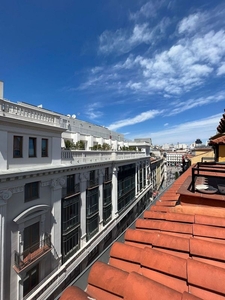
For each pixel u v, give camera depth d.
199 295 2.28
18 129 10.38
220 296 2.24
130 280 2.41
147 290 2.22
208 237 3.54
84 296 2.30
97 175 19.58
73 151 15.38
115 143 33.16
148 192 43.09
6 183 9.70
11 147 10.11
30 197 11.40
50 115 12.64
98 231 19.27
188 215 4.30
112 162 22.73
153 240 3.50
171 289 2.21
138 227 4.27
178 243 3.28
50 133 12.71
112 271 2.73
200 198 4.79
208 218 4.06
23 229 10.66
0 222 9.38
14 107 10.23
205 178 7.44
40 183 11.94
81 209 16.44
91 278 2.73
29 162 11.14
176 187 7.28
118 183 24.80
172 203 5.35
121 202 25.80
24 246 10.86
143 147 44.41
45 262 12.26
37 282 11.74
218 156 8.54
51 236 12.73
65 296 2.37
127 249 3.29
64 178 14.12
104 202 20.78
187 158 25.94
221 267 2.75
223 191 4.81
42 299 11.63
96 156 19.17
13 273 10.06
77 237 15.72
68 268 14.10
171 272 2.62
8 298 9.79
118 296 2.41
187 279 2.46
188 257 3.03
